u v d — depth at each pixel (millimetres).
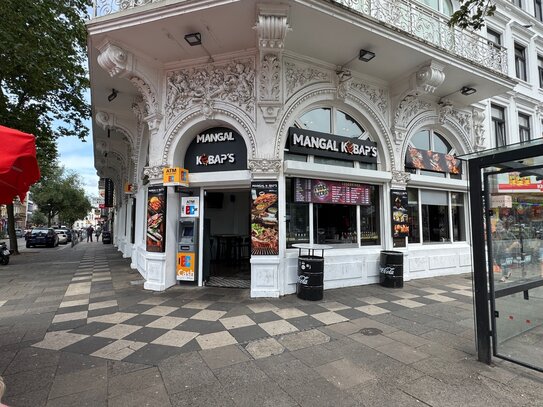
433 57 7270
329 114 7816
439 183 9188
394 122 8320
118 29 6059
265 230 6414
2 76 10336
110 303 6027
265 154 6523
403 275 7531
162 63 7207
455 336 4383
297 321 4965
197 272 7383
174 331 4531
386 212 8203
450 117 9688
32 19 9297
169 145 7098
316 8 5637
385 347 4008
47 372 3342
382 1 7301
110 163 17484
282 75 6801
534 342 4070
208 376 3273
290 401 2844
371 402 2832
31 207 70812
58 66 10961
